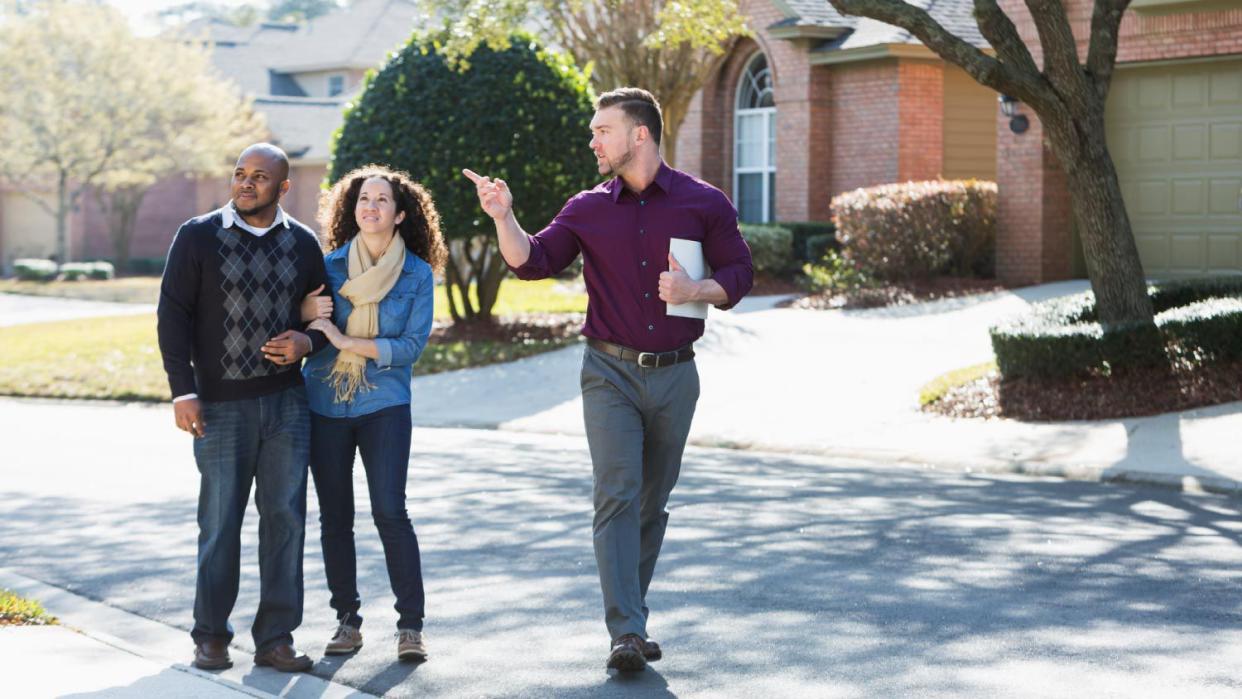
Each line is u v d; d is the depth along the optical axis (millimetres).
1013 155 20203
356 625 5793
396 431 5621
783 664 5449
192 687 5094
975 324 17016
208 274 5324
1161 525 8125
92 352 20297
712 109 27188
